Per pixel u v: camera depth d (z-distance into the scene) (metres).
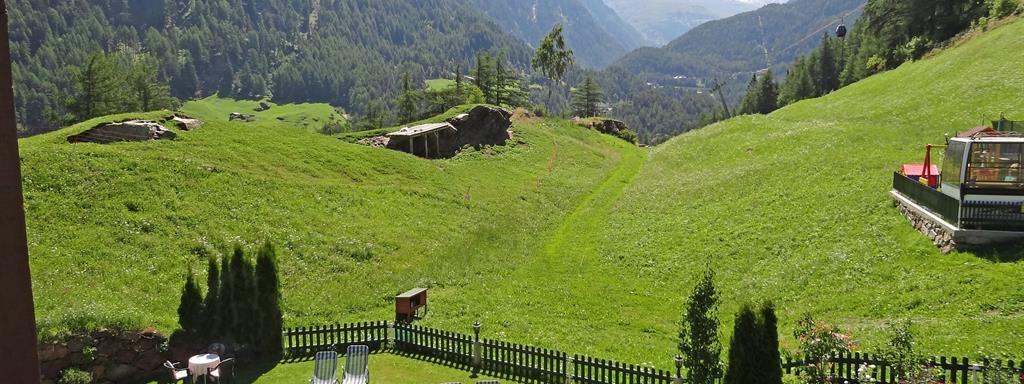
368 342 21.94
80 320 18.20
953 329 18.08
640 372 16.70
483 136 66.88
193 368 17.59
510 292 28.84
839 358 15.20
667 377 16.20
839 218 30.22
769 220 33.28
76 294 21.73
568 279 31.12
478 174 55.31
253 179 37.16
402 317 24.58
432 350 21.16
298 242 31.38
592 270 32.66
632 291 28.53
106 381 18.20
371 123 168.12
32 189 28.59
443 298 27.58
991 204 22.25
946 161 24.75
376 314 25.77
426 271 31.47
